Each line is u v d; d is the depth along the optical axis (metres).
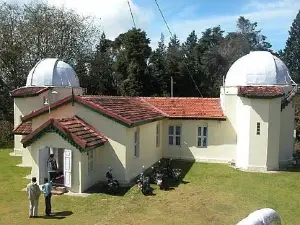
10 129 35.41
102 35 60.66
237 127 24.75
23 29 43.38
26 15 44.09
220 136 25.95
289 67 77.31
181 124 26.72
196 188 19.03
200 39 78.25
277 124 23.42
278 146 23.58
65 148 17.78
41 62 29.31
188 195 17.75
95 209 15.50
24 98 27.09
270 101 23.02
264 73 24.69
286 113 25.06
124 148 19.11
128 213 15.07
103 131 19.36
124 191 18.11
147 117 22.48
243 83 25.02
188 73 57.16
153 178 20.08
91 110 19.48
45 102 26.94
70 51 46.44
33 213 14.54
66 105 20.03
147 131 23.08
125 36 52.91
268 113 23.03
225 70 62.91
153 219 14.42
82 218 14.44
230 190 18.72
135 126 19.67
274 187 19.38
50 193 14.80
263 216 8.13
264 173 22.56
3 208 15.64
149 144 23.64
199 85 58.97
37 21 43.81
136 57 51.56
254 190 18.78
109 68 54.16
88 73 51.84
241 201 16.94
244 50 71.88
